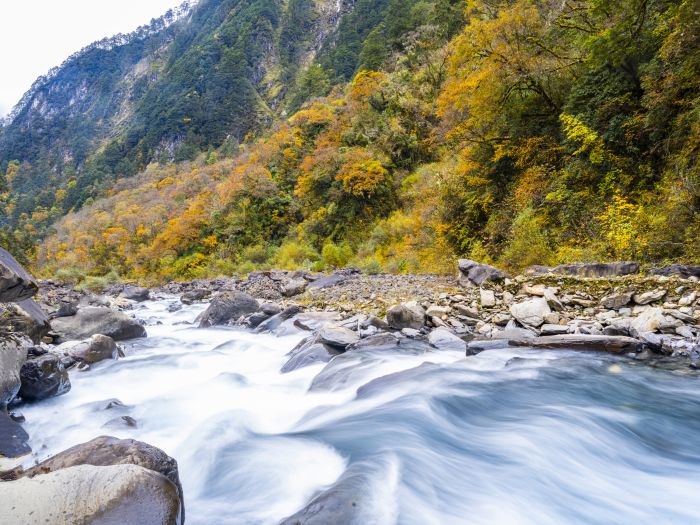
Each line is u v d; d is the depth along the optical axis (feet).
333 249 88.43
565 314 23.30
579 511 9.55
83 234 230.07
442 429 13.30
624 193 39.22
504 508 9.45
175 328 35.29
